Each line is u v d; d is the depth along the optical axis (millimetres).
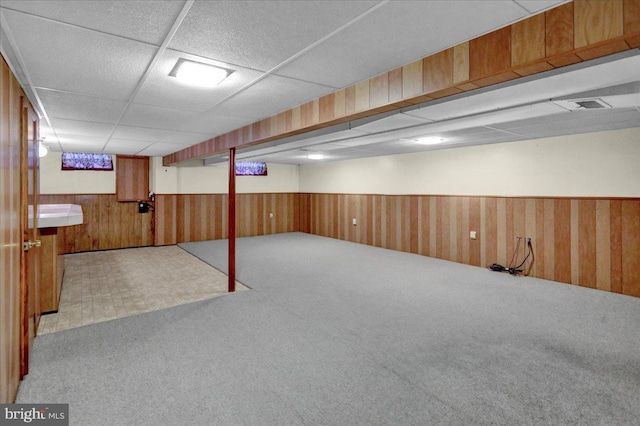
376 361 2607
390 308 3762
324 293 4312
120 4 1443
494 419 1954
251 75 2361
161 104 3113
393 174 7270
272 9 1490
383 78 2324
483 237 5715
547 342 2924
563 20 1476
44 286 3590
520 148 5223
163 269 5676
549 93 2352
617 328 3213
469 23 1632
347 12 1523
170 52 1963
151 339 3002
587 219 4582
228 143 4547
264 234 9703
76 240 7207
